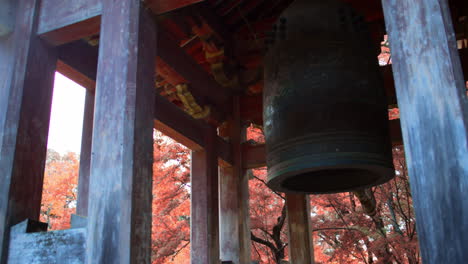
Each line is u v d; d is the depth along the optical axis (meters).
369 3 8.39
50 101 5.47
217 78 8.79
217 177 8.56
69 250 4.12
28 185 4.93
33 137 5.12
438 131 2.90
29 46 5.29
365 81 5.11
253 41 9.05
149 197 4.28
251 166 9.27
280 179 5.09
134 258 3.89
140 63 4.61
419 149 2.94
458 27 8.69
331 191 5.84
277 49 5.60
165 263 15.33
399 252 12.23
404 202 14.67
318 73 5.09
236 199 9.02
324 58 5.18
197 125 8.41
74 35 5.39
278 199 16.62
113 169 4.09
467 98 2.95
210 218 8.09
